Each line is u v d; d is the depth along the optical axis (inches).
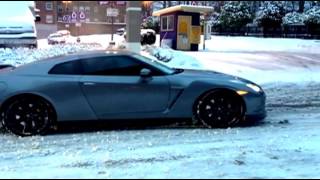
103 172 201.6
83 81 283.0
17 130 277.6
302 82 502.6
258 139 261.9
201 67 574.9
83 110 283.6
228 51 973.8
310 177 193.5
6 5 798.5
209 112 290.7
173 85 287.9
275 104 383.9
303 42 1302.9
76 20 1764.3
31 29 760.3
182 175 195.8
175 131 284.0
